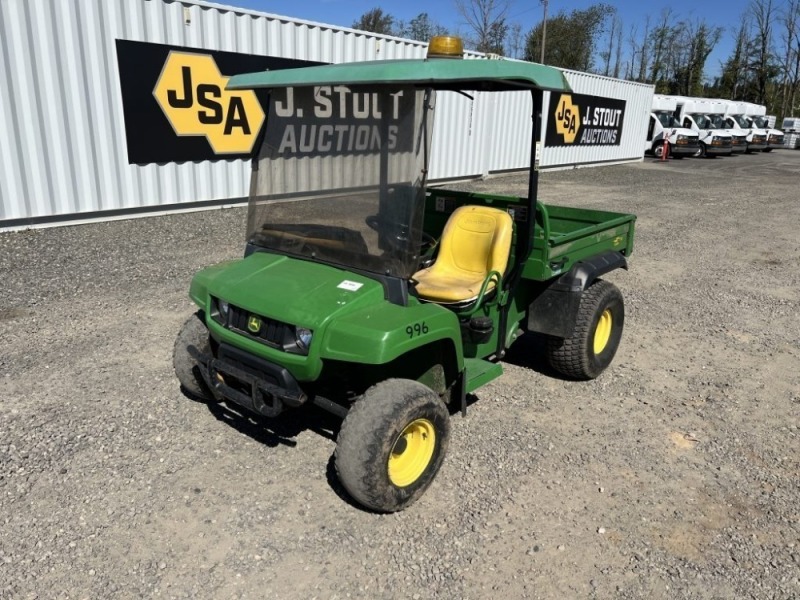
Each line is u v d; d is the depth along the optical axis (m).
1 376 4.45
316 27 10.83
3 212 7.98
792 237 10.64
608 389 4.71
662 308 6.68
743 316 6.55
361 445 2.91
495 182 15.56
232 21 9.66
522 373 4.93
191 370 3.82
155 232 8.63
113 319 5.57
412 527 3.11
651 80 56.81
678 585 2.84
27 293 6.11
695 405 4.54
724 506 3.41
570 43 42.31
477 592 2.73
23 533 2.96
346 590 2.71
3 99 7.66
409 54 12.73
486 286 3.78
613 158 22.30
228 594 2.66
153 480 3.37
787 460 3.89
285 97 3.46
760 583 2.87
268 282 3.29
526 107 16.70
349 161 3.25
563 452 3.84
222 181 10.21
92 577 2.72
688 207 13.31
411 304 3.22
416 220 3.14
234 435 3.82
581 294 4.37
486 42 30.98
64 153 8.34
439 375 3.49
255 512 3.16
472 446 3.85
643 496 3.45
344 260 3.32
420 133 3.06
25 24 7.65
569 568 2.90
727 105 32.47
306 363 2.97
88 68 8.31
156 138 9.19
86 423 3.89
